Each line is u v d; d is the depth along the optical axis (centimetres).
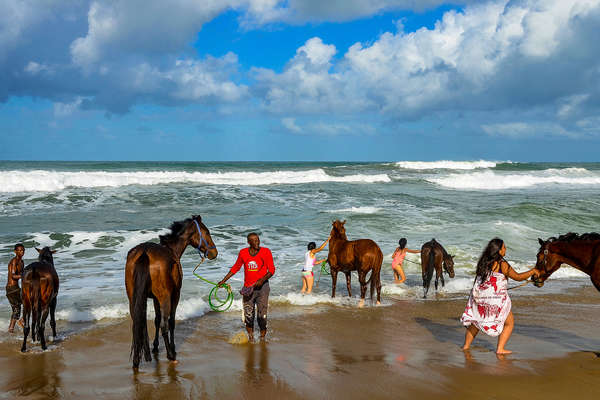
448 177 4797
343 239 1007
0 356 630
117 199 2617
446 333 752
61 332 751
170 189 3075
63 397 488
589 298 1027
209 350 656
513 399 476
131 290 575
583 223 2197
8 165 7131
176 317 851
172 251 633
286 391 500
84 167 6444
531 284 1193
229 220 2103
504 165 7469
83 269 1252
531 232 1928
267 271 701
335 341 703
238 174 4281
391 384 517
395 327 789
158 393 496
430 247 1066
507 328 624
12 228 1778
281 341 703
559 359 602
